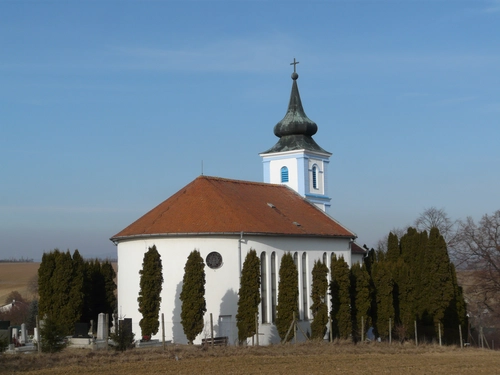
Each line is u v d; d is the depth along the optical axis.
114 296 71.69
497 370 43.56
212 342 51.06
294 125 82.19
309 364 43.41
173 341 59.44
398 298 68.25
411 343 63.12
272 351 48.72
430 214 124.38
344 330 59.97
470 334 78.62
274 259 64.12
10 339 52.94
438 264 72.75
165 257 61.03
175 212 62.72
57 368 39.44
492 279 90.69
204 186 65.75
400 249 80.31
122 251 64.00
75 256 66.00
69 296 64.44
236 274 60.69
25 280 157.38
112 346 49.00
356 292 62.75
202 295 55.28
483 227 93.31
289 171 81.62
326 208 83.94
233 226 61.03
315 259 69.62
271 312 62.97
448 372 42.12
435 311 72.25
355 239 76.38
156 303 56.59
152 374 38.03
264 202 71.19
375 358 47.94
